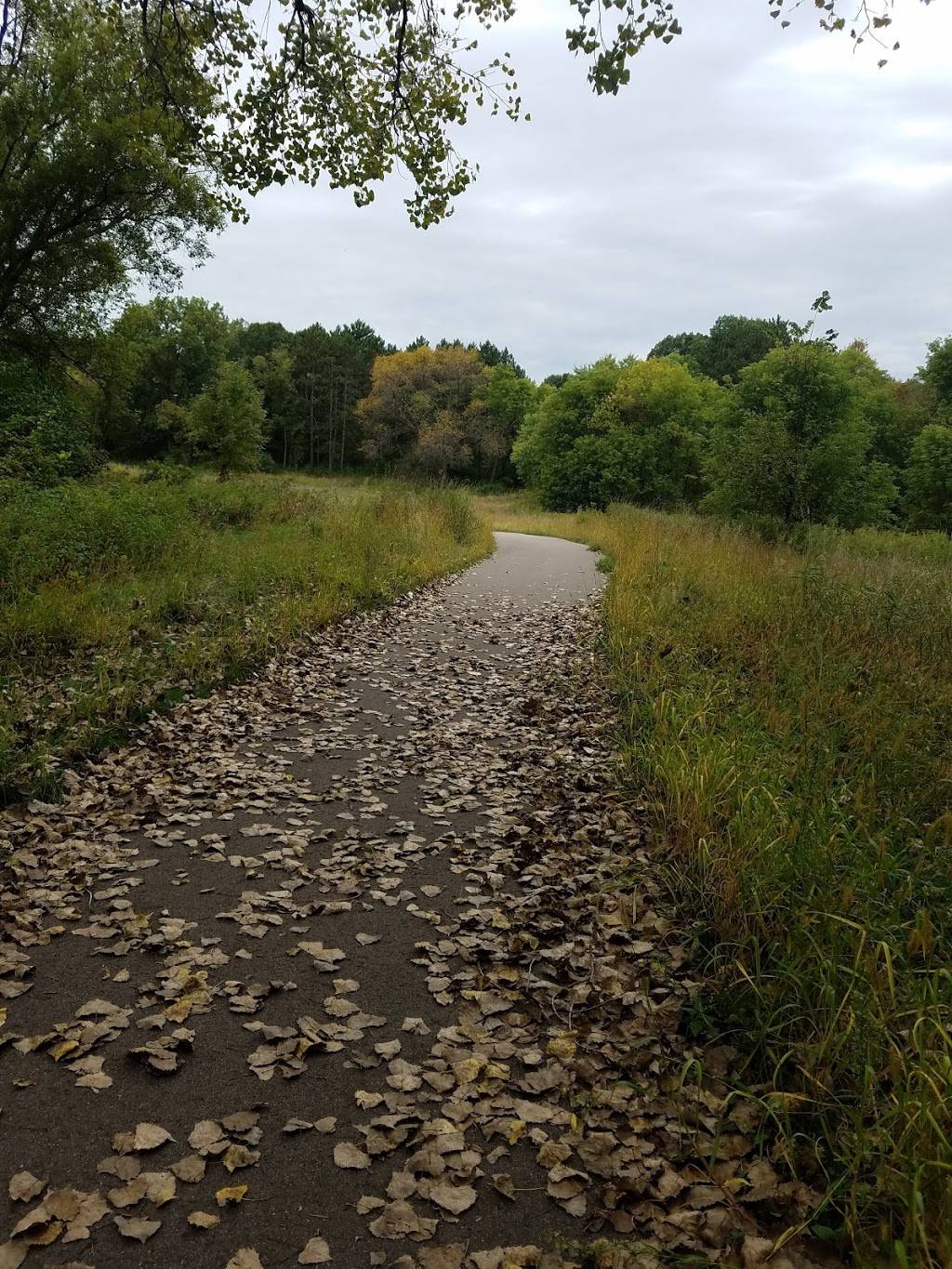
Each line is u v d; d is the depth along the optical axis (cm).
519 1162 260
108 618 844
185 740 648
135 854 468
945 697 636
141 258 2277
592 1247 226
